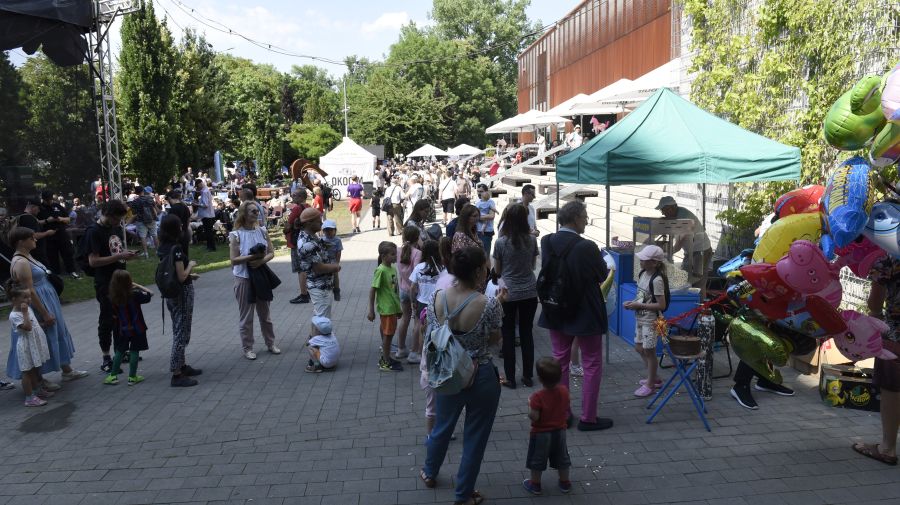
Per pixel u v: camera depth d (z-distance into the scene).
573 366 7.47
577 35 37.31
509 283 6.66
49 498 4.85
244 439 5.84
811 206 5.53
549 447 4.59
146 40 26.98
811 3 8.19
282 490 4.86
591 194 15.62
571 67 38.91
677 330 6.86
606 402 6.39
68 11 15.70
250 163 50.28
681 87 12.35
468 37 81.81
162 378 7.69
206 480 5.07
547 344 8.58
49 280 7.62
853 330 4.98
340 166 36.84
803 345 5.64
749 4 9.72
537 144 31.72
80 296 13.32
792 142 8.50
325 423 6.15
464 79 74.00
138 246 19.47
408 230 7.80
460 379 4.24
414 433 5.86
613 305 7.52
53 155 16.39
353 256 17.38
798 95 8.66
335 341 7.76
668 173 6.70
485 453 5.40
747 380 6.18
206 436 5.93
